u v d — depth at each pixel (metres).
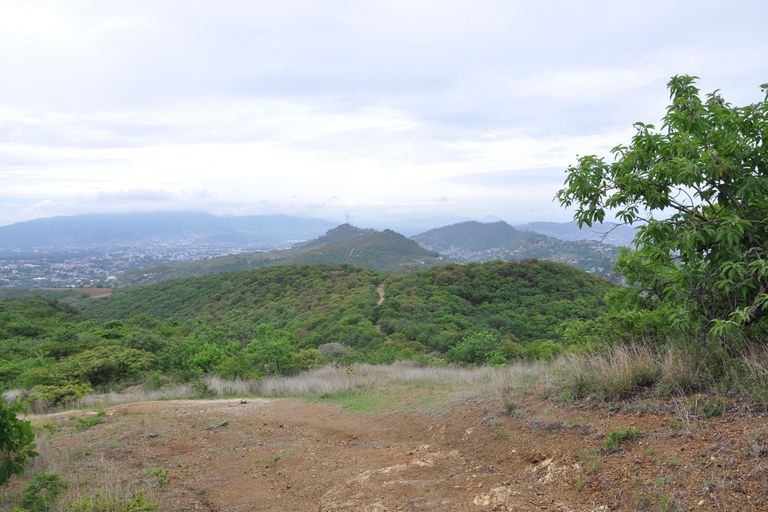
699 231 3.43
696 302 4.21
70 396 9.70
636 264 4.91
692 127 4.01
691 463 2.71
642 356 4.52
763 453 2.49
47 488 3.79
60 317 38.34
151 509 3.53
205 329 21.61
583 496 2.94
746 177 3.52
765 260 3.14
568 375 5.34
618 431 3.41
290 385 11.29
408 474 4.16
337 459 5.09
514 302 37.72
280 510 3.73
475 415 5.55
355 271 60.38
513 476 3.63
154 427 6.65
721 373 3.67
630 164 4.06
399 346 24.77
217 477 4.71
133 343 19.53
